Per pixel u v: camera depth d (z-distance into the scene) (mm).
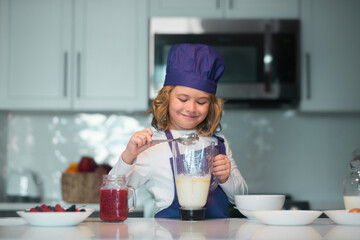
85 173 2727
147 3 2990
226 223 1182
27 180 3041
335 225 1136
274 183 3262
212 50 1573
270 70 2902
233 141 3279
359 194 1284
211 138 1745
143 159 1619
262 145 3279
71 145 3279
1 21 2986
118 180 1218
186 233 955
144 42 2982
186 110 1580
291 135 3285
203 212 1272
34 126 3285
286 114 3295
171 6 2986
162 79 2891
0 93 2965
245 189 1649
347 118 3297
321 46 2994
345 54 2992
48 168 3266
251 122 3289
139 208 2756
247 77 2908
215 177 1521
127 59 2979
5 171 3242
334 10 3006
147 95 2963
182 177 1253
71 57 2977
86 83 2969
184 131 1719
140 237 891
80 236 907
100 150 3279
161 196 1576
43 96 2969
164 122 1714
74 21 2990
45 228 1065
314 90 2984
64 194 2742
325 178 3268
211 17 2973
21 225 1137
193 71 1547
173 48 1598
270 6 2988
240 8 2980
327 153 3283
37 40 2986
